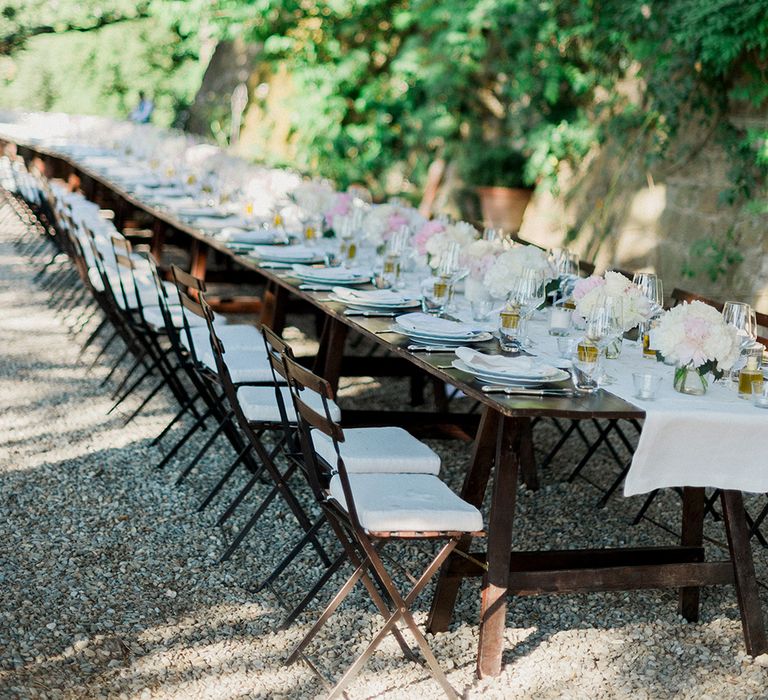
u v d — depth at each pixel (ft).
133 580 12.18
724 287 23.95
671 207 25.82
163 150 31.48
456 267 13.87
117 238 18.08
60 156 35.53
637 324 13.00
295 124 40.06
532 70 31.14
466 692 10.21
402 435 12.05
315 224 20.47
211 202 25.82
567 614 11.95
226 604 11.72
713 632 11.77
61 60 67.72
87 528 13.56
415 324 12.62
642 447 9.93
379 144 38.68
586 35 29.45
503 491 10.38
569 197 30.27
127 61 67.26
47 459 16.01
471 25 33.27
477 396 10.11
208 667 10.40
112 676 10.13
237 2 39.29
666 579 11.10
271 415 13.03
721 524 15.16
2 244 35.86
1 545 12.90
